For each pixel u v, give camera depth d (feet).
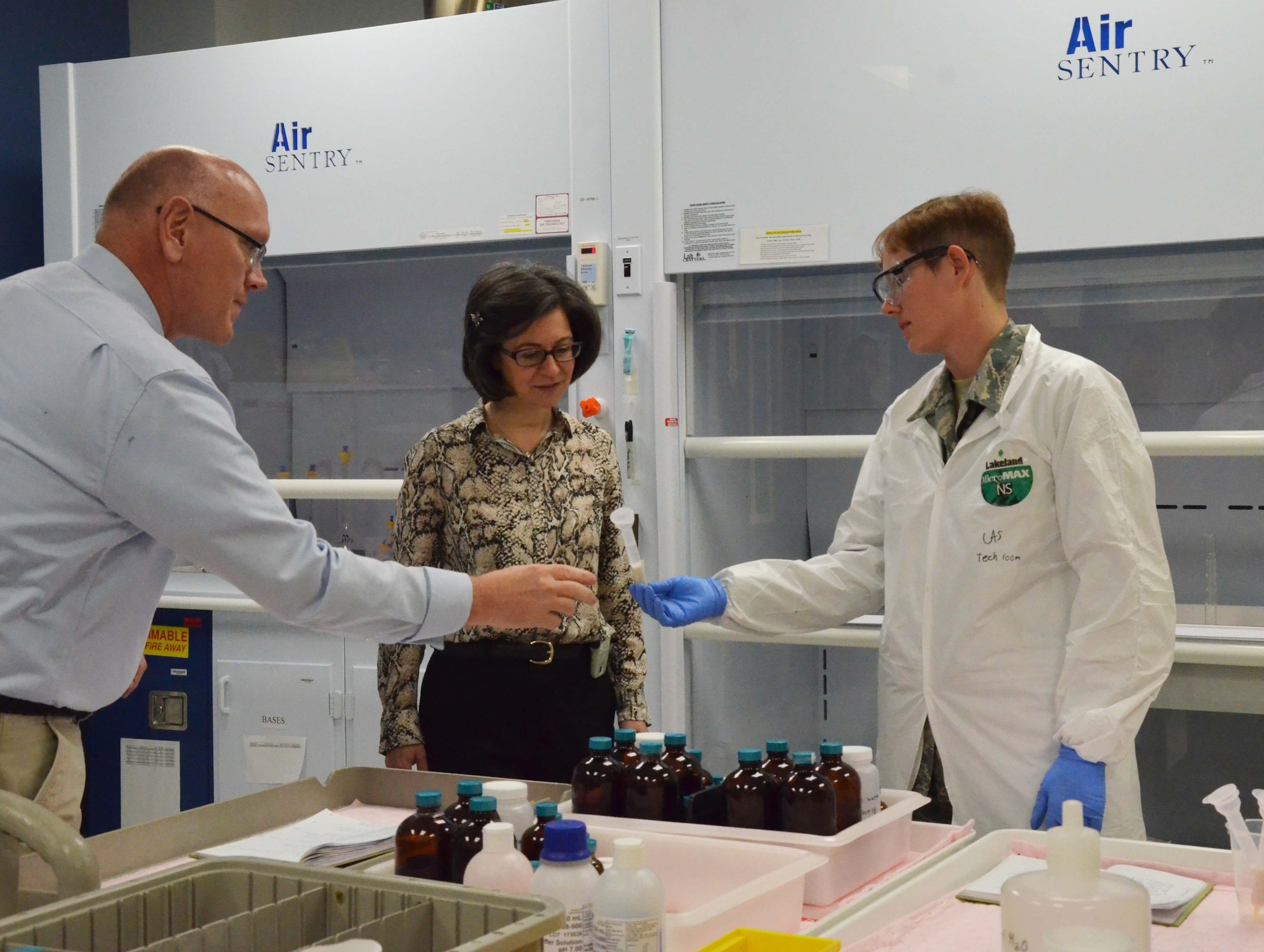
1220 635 7.55
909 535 6.27
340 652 9.43
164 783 9.95
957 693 6.02
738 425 8.95
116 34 12.61
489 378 6.46
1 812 3.28
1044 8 7.41
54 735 4.60
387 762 6.63
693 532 8.74
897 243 5.98
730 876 3.89
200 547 4.43
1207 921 3.74
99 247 4.99
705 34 8.21
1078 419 5.58
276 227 9.43
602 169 8.50
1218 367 7.89
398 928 2.82
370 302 9.71
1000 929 3.63
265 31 13.28
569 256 8.70
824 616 6.72
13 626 4.43
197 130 9.62
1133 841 4.37
